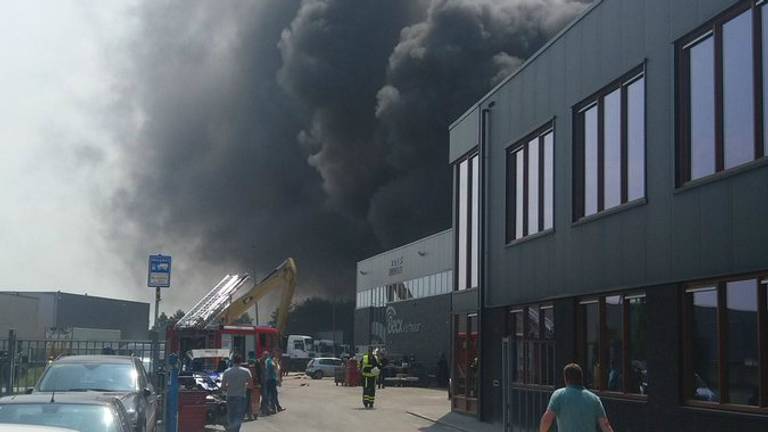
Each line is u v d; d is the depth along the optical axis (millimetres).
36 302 50406
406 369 45812
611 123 16219
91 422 9289
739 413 11805
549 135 19344
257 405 23000
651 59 14516
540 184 19672
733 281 12242
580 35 17438
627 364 15352
